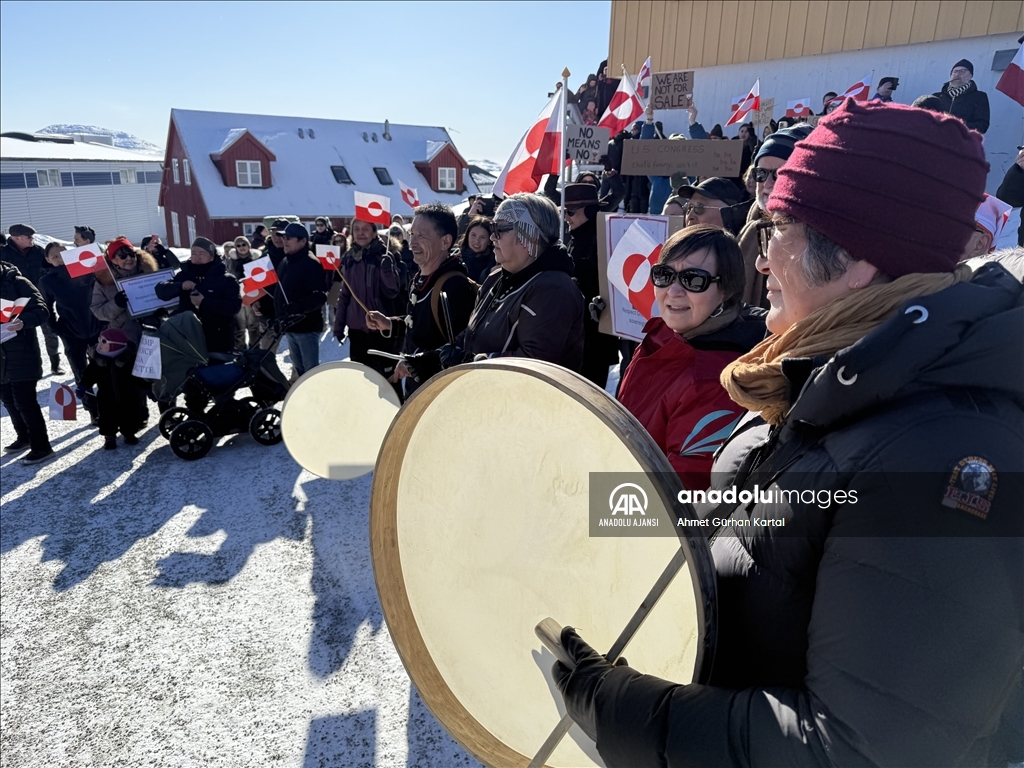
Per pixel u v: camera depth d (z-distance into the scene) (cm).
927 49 709
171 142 3259
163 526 383
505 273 259
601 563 87
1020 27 634
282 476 448
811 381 73
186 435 475
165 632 289
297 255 526
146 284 509
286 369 704
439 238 318
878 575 62
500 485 98
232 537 368
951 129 72
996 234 239
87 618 300
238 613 301
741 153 405
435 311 318
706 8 916
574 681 83
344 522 381
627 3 1012
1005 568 59
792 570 73
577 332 246
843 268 77
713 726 69
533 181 538
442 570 109
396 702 246
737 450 100
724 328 162
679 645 79
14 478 460
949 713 59
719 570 83
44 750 229
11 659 275
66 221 3450
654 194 605
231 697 251
